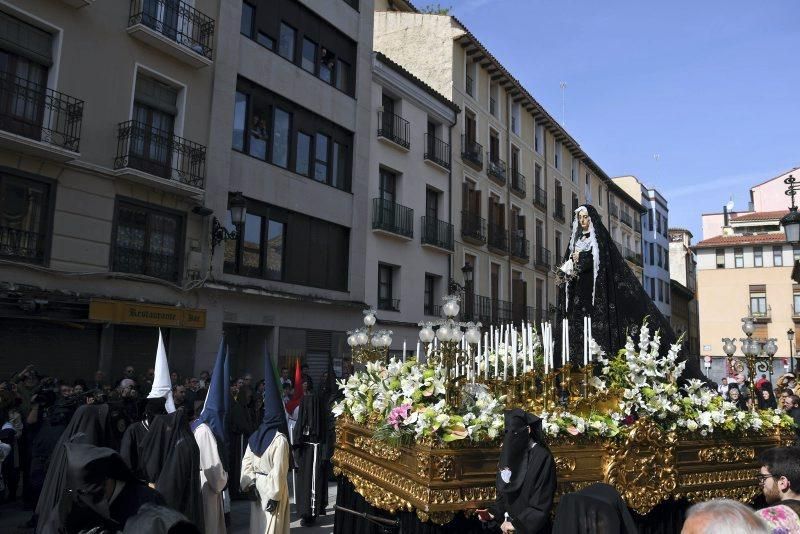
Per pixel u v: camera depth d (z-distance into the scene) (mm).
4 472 8773
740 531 2020
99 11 12875
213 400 6047
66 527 2820
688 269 62312
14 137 10875
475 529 4387
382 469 4859
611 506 2793
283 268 17250
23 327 11469
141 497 2930
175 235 14320
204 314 14305
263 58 16859
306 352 17500
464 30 26250
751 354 6668
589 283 5949
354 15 20359
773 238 42375
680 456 4996
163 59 14109
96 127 12672
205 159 14867
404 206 21781
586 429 4598
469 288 23391
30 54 11805
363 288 19703
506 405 4910
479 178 26625
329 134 19203
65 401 8352
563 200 35062
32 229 11648
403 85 22203
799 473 3289
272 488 5762
